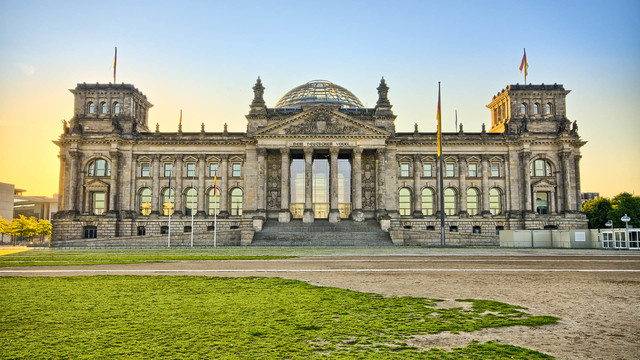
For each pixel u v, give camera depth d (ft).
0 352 50.90
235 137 388.98
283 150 364.99
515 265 137.90
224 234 320.29
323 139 364.79
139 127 409.08
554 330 59.67
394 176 377.91
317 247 278.67
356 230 334.85
